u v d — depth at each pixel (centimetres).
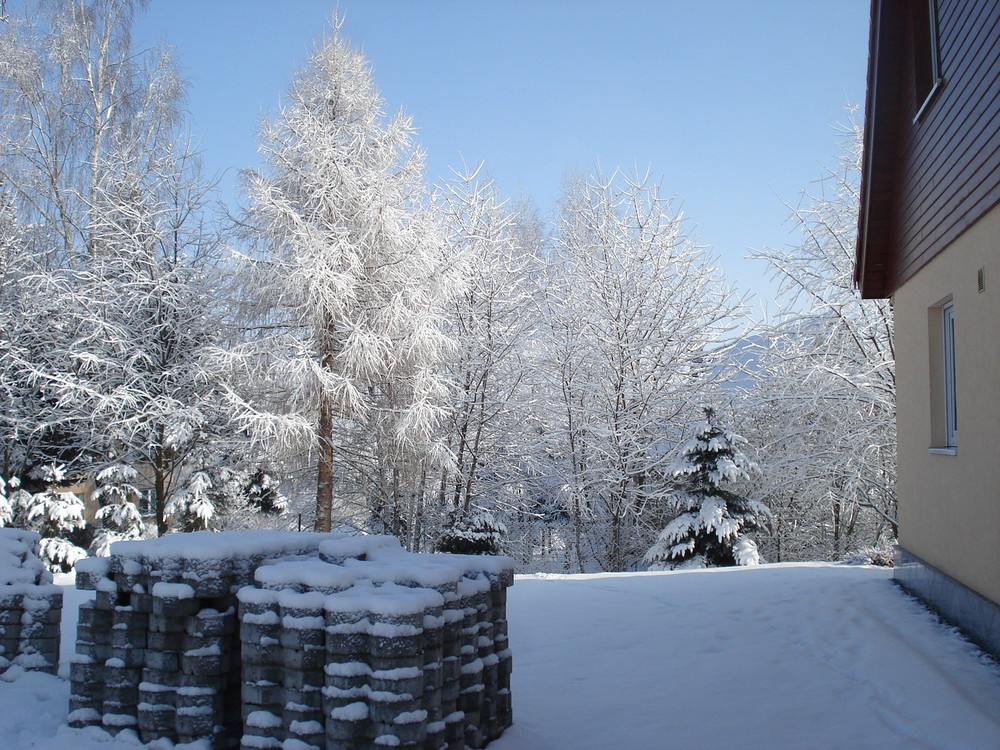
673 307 2055
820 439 1805
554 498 2053
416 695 341
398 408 1553
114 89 2100
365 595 356
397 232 1559
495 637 464
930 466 776
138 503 2103
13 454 1898
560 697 525
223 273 1631
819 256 1767
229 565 405
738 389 1997
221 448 1808
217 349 1483
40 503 1819
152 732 393
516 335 1978
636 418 1959
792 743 442
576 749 434
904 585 866
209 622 394
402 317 1512
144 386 1739
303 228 1484
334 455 1700
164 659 399
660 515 1984
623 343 1933
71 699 423
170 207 1881
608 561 2000
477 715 415
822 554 2083
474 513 1923
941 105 721
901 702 503
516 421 1986
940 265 740
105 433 1761
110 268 1819
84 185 2059
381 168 1625
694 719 481
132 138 2036
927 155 768
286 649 361
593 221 2119
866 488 1814
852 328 1731
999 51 571
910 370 855
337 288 1461
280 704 367
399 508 1858
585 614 782
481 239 1945
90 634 424
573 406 1981
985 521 623
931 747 432
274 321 1555
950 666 574
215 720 391
